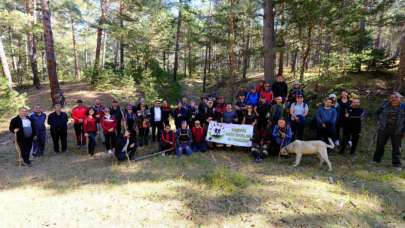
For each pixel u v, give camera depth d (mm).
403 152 7684
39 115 8312
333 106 7785
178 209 4895
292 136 7809
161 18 18328
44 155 8359
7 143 9477
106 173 6723
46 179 6418
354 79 13516
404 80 11273
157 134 9805
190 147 8312
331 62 12703
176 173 6605
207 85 23141
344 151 7820
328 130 7652
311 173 6508
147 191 5633
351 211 4773
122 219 4578
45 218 4645
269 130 7852
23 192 5703
